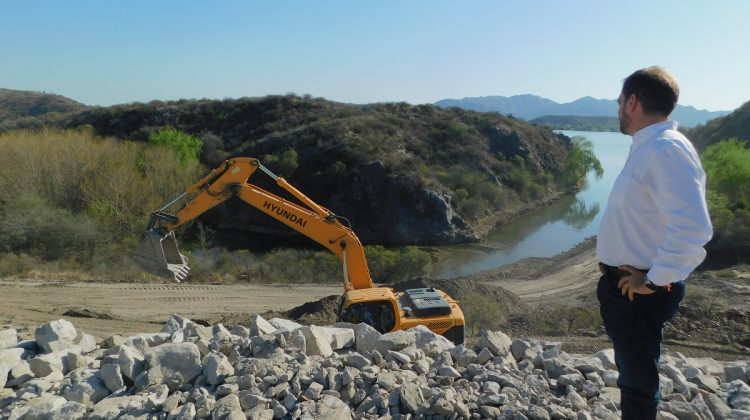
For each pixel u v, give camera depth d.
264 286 19.02
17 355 4.37
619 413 3.70
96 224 23.75
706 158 36.41
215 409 3.46
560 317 12.87
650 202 2.30
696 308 12.68
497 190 49.59
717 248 22.86
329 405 3.55
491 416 3.51
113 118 63.78
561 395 4.03
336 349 4.86
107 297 15.90
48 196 28.02
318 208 9.84
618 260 2.44
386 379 3.89
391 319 8.93
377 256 25.44
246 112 65.56
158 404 3.57
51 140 31.88
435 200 40.72
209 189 9.40
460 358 4.59
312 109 65.12
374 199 41.75
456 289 15.81
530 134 69.00
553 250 36.31
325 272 22.67
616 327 2.52
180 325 5.36
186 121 63.97
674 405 3.69
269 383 3.84
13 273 18.31
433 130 60.09
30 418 3.58
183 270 9.12
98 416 3.53
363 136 50.78
